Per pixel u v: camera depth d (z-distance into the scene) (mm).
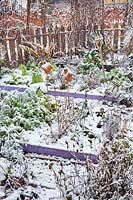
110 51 7453
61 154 3596
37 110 4312
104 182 2715
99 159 3025
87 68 6457
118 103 4918
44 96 4742
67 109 4398
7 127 3936
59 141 3836
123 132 3793
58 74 5891
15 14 10828
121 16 10164
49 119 4176
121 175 2705
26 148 3713
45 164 3480
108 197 2689
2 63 7023
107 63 6938
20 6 12227
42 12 9562
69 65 6879
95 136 3918
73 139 3871
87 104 4688
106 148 2936
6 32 7297
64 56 7594
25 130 4062
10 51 7320
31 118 4219
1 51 7113
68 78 3967
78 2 8633
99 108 4762
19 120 4105
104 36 7828
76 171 3033
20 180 3078
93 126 4199
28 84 5805
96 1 9164
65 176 2998
